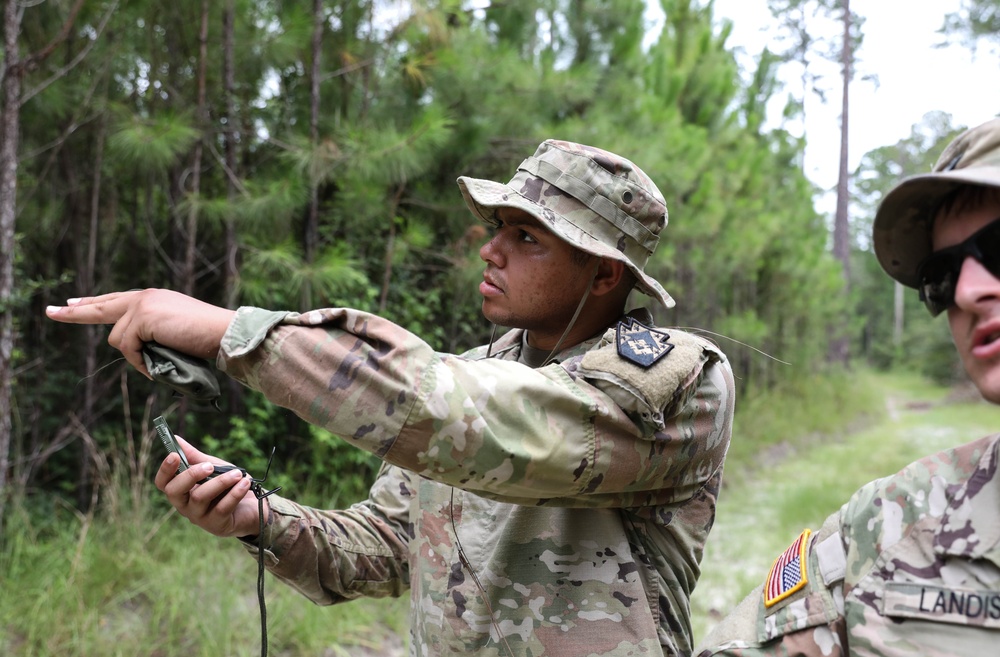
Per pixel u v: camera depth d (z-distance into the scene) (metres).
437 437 0.87
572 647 1.08
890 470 8.08
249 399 4.58
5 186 3.35
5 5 3.43
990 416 13.84
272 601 3.41
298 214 4.77
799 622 0.83
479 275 4.93
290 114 5.05
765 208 11.70
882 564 0.77
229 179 4.43
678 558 1.17
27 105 4.38
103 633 3.02
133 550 3.46
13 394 4.27
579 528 1.12
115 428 4.76
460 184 1.23
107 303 0.95
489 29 5.96
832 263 14.92
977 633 0.69
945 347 21.45
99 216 5.26
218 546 3.76
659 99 7.40
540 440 0.90
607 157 1.18
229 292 4.32
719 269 9.46
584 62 5.98
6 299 3.35
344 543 1.32
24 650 2.86
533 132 5.48
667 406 0.98
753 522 5.88
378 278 5.17
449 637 1.14
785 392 12.23
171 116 3.83
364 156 4.05
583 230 1.16
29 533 3.60
